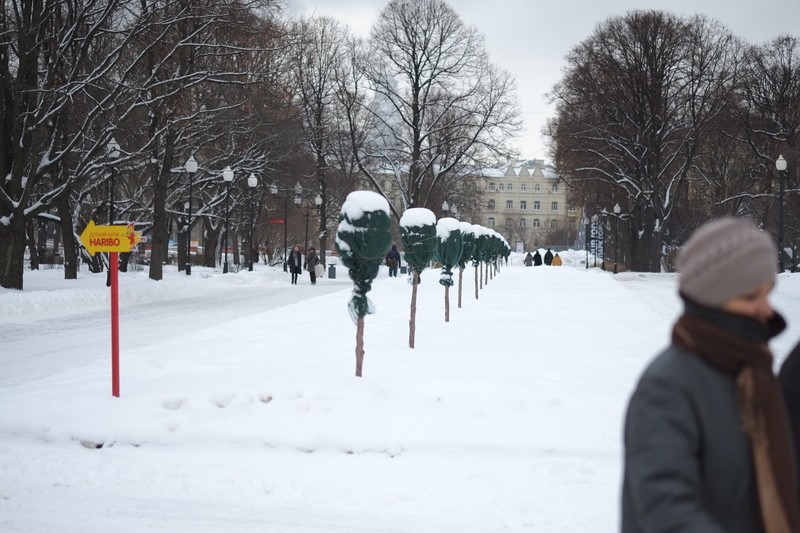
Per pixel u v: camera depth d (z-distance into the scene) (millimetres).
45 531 5828
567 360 11578
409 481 6859
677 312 21844
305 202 66750
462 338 14297
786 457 2428
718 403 2424
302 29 51312
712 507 2426
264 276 45250
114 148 29719
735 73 52688
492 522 5973
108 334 18547
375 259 9438
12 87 27844
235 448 7680
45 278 38094
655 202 54875
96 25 26438
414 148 50719
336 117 57750
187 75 28312
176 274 43656
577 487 6664
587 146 57438
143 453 7609
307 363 11117
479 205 80938
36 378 12352
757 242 2443
